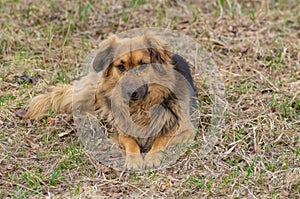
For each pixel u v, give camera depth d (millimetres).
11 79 2949
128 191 2418
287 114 2721
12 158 2551
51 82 2941
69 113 2803
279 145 2588
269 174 2455
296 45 3133
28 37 3229
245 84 2906
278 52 3088
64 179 2469
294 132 2627
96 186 2434
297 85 2873
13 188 2430
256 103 2789
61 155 2564
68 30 3193
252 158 2531
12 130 2676
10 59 3070
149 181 2453
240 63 3041
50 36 3221
